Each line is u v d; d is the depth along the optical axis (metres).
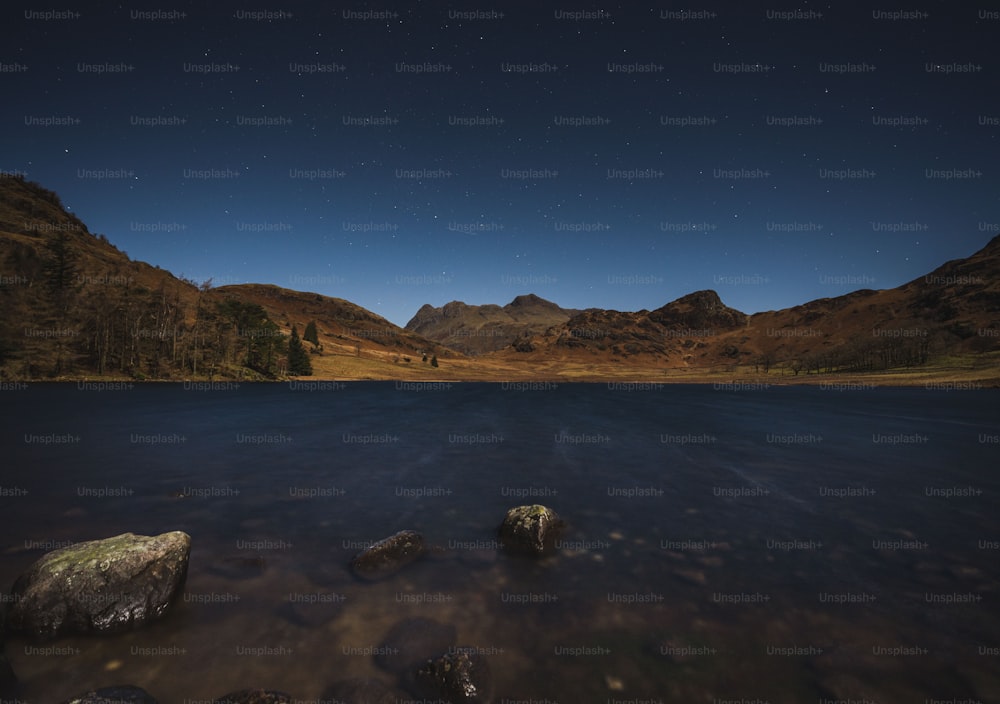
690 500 11.93
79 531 9.13
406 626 5.48
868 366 150.88
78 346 77.69
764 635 5.46
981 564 7.80
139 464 16.34
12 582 6.68
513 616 5.79
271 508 10.89
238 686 4.38
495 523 9.82
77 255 114.31
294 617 5.66
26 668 4.62
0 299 78.62
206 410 38.19
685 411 42.78
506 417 35.12
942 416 39.97
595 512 10.75
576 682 4.52
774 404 54.09
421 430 26.88
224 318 98.50
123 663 4.71
